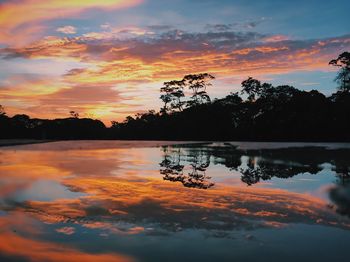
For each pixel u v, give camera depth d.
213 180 14.99
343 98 62.75
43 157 27.31
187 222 8.37
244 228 7.88
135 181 14.62
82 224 8.18
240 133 74.50
